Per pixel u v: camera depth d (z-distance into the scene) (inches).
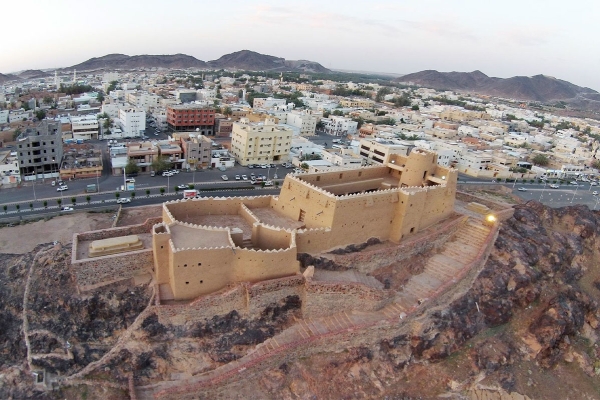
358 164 5319.9
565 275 2876.5
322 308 2106.3
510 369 2233.0
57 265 2138.3
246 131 5275.6
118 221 3415.4
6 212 3481.8
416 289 2315.5
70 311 1971.0
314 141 7357.3
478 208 3120.1
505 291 2482.8
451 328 2210.9
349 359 1993.1
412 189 2549.2
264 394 1845.5
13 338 1998.0
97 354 1909.4
